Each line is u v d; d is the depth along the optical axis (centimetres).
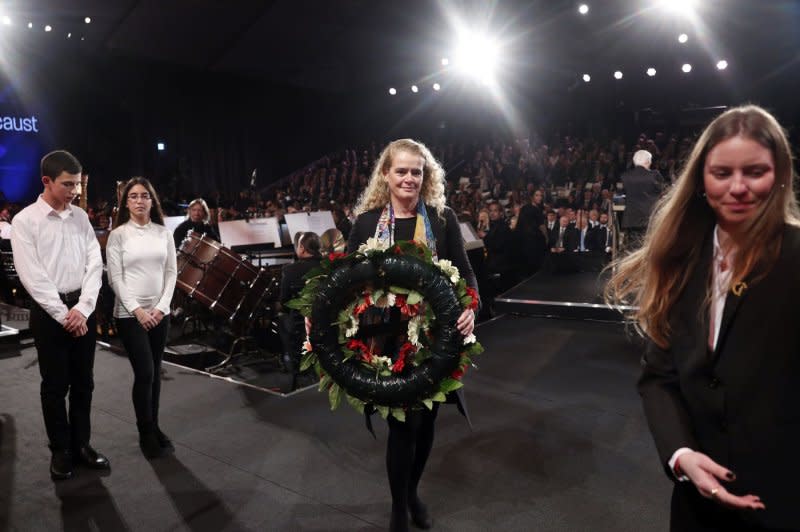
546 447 313
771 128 112
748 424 113
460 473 288
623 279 143
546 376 417
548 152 1484
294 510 262
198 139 1691
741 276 114
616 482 277
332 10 1355
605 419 345
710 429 119
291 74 1761
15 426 370
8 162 1388
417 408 211
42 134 1424
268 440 334
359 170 1667
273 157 1850
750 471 113
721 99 1386
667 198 134
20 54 1333
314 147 1914
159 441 329
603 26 1259
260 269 521
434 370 205
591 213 830
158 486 287
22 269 289
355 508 262
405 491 225
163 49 1491
